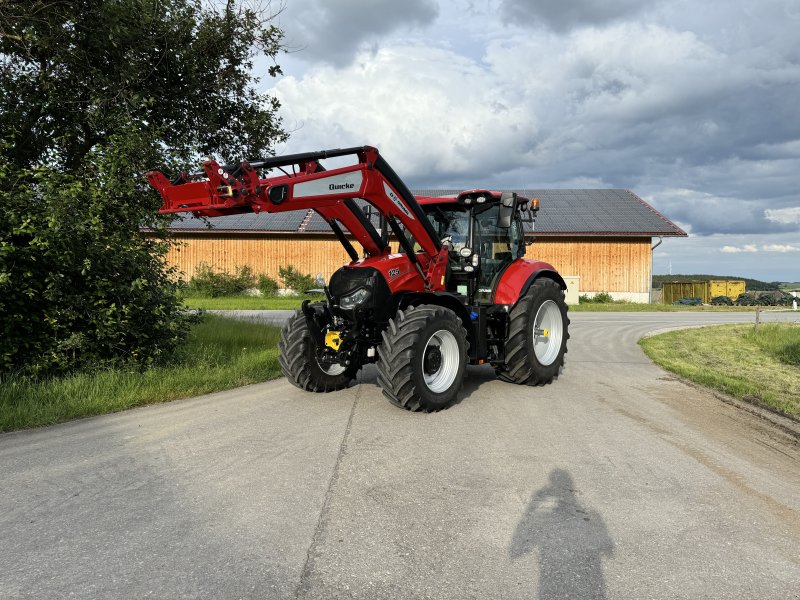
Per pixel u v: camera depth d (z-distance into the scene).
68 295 6.32
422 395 5.50
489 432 4.94
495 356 6.96
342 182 5.67
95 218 6.32
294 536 2.92
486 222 7.16
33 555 2.71
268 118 10.19
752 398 6.64
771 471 4.07
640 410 5.92
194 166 8.09
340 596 2.37
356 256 6.57
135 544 2.82
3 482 3.63
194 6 9.07
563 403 6.19
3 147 6.62
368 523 3.08
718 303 33.62
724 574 2.61
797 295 34.00
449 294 6.03
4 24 7.06
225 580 2.49
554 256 27.77
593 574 2.59
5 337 5.93
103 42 7.85
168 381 6.43
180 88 9.18
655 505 3.39
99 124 7.99
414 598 2.37
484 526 3.07
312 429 4.95
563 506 3.35
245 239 27.95
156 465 3.97
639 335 14.22
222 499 3.39
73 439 4.58
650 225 27.48
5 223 5.89
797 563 2.73
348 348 6.10
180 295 7.65
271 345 9.74
